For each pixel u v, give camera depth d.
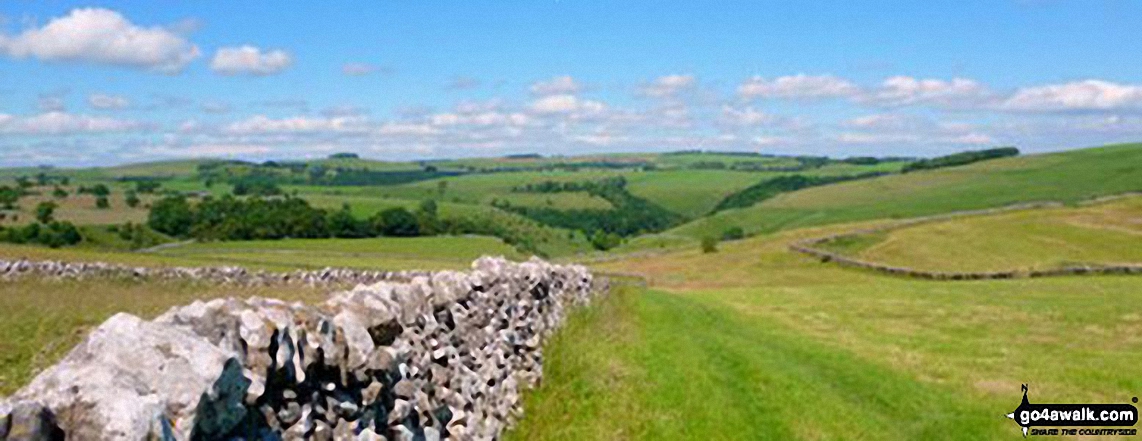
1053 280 42.66
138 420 3.91
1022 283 40.59
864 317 26.41
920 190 156.38
